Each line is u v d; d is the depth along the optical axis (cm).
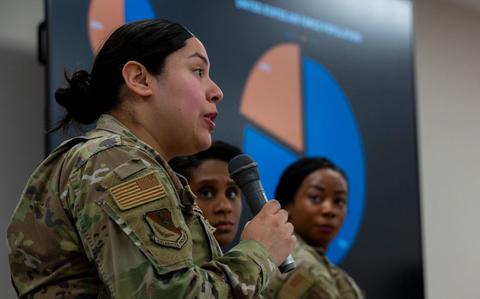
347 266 554
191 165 333
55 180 188
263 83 529
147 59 201
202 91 204
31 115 458
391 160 598
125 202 171
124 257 167
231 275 174
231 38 513
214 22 505
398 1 631
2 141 444
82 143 191
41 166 194
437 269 708
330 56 577
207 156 337
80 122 213
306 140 549
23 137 452
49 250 183
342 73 582
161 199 173
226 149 341
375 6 615
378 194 585
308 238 397
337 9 589
